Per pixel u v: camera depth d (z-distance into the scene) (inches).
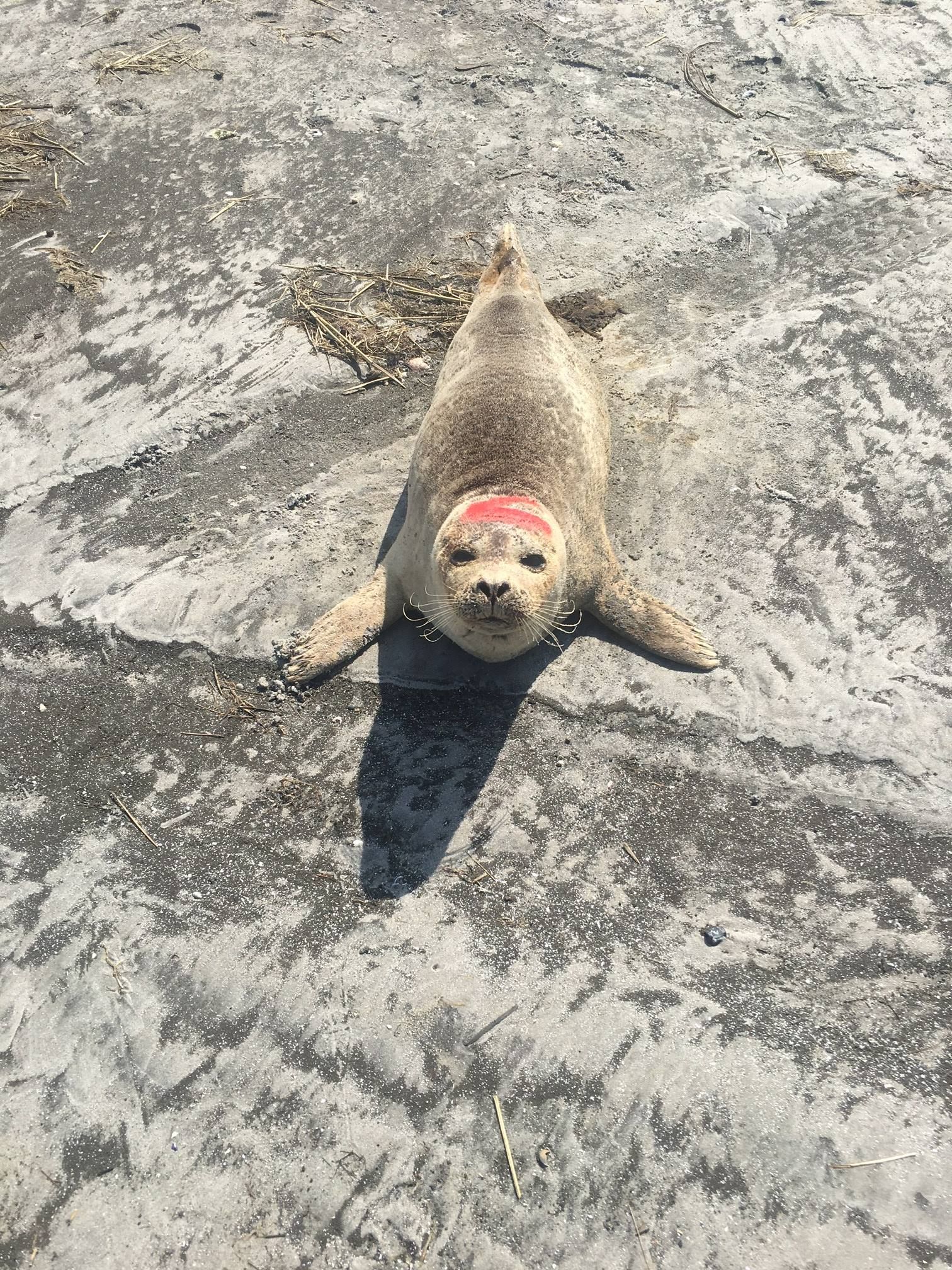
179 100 103.7
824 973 53.8
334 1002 53.7
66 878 58.7
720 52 104.2
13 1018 54.2
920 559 67.5
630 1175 48.7
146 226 92.0
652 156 94.7
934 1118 49.3
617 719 62.6
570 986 53.6
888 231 86.2
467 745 62.2
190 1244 48.4
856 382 76.6
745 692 62.9
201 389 80.0
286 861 58.7
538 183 93.4
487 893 57.0
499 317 70.6
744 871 57.2
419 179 94.3
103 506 74.5
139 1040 53.2
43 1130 51.2
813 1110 49.7
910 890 56.1
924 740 60.4
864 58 101.9
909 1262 46.3
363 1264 47.6
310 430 77.5
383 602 66.2
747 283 84.5
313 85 103.9
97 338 83.8
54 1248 48.5
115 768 63.0
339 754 62.4
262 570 70.1
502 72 103.7
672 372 78.7
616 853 58.0
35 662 67.7
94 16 115.2
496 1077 51.3
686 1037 51.8
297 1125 50.7
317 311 84.2
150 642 67.6
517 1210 48.3
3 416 79.6
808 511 70.4
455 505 60.6
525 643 60.0
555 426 63.5
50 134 101.4
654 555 69.2
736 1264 46.6
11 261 89.7
